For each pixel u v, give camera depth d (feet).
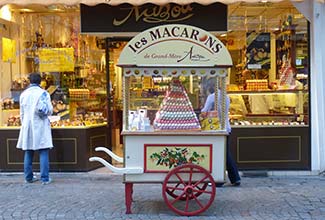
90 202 21.90
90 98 30.27
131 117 19.95
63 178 27.32
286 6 28.25
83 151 28.19
